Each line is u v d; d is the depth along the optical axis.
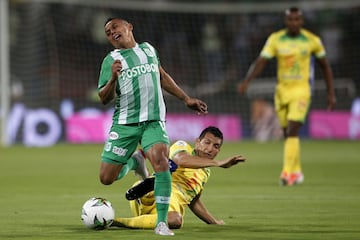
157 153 23.83
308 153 71.88
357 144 84.31
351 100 94.56
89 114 88.56
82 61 105.56
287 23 44.38
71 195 38.53
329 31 109.94
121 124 24.69
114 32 24.95
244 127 93.25
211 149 25.14
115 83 23.98
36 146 83.44
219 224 26.84
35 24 100.94
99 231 24.94
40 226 26.73
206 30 111.69
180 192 25.56
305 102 43.91
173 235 23.77
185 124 88.56
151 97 24.58
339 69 107.38
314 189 40.53
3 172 53.69
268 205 33.34
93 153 72.94
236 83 101.31
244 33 109.88
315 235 24.14
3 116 83.44
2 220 28.56
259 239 23.25
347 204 33.44
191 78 108.50
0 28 82.44
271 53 44.53
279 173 51.72
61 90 99.75
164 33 110.12
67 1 94.38
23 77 97.56
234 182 45.28
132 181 46.69
